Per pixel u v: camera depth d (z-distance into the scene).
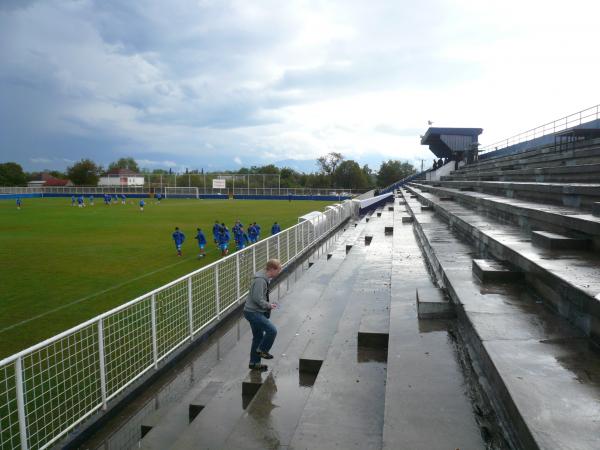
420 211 17.00
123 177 92.12
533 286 5.03
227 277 10.34
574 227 5.45
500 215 9.56
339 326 6.33
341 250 16.67
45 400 6.18
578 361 3.16
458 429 3.07
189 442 4.53
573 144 19.98
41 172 134.12
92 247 20.95
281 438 4.09
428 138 56.84
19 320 9.93
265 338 6.27
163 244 22.05
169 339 7.67
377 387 4.52
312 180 106.75
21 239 23.61
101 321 5.77
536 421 2.40
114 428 5.65
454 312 5.39
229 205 57.53
